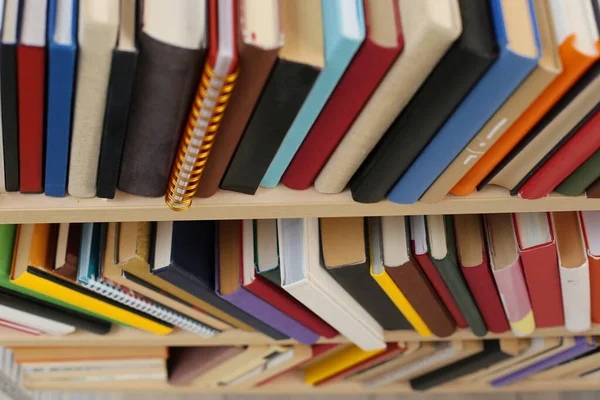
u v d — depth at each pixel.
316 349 1.06
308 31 0.45
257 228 0.78
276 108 0.48
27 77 0.45
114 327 0.97
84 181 0.57
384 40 0.44
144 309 0.85
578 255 0.76
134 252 0.72
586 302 0.85
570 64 0.46
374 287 0.79
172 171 0.56
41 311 0.85
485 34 0.44
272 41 0.42
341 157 0.56
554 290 0.82
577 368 1.17
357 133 0.53
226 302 0.81
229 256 0.80
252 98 0.47
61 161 0.54
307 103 0.48
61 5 0.43
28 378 1.19
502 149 0.55
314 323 0.91
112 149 0.52
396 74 0.46
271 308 0.84
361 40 0.43
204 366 1.13
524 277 0.79
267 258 0.75
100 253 0.77
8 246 0.75
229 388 1.24
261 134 0.51
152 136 0.51
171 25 0.42
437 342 1.09
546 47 0.46
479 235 0.77
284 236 0.74
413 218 0.75
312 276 0.71
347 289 0.80
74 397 1.52
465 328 0.99
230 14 0.43
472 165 0.56
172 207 0.59
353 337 0.91
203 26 0.42
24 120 0.49
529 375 1.20
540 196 0.62
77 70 0.44
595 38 0.46
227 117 0.49
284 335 0.95
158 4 0.43
